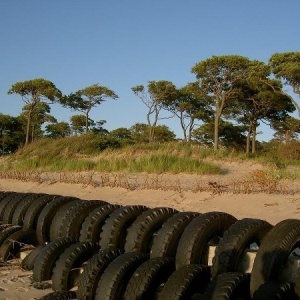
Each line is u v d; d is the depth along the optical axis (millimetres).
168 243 6754
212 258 6301
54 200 9242
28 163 26766
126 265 6328
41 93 54969
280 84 43281
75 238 8070
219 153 24203
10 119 64562
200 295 5727
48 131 67938
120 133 65375
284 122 48531
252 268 5730
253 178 17250
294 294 5238
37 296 7082
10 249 9234
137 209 7832
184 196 14477
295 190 14375
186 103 53156
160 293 5961
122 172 21109
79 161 24406
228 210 12484
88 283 6473
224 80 44625
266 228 6223
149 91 53375
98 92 58844
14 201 10289
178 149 25562
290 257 5625
